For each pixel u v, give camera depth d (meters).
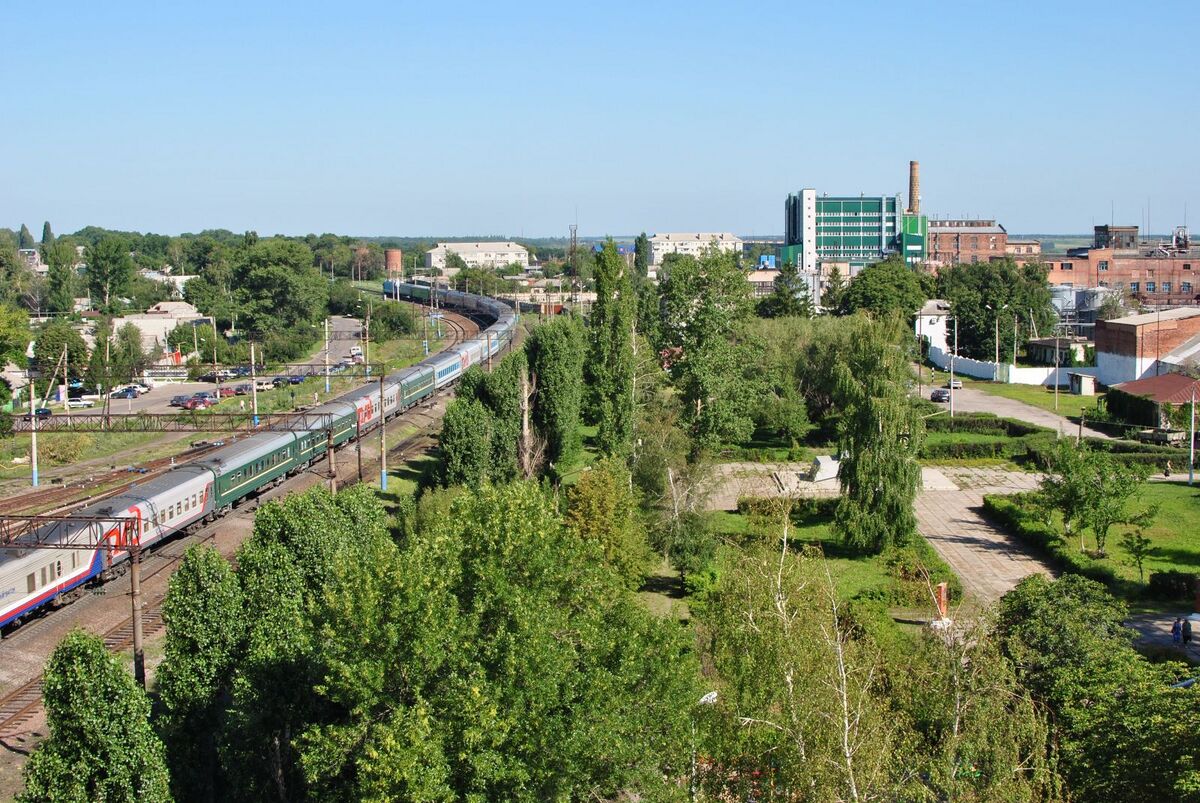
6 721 40.00
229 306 167.88
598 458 70.31
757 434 98.06
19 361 106.06
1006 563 60.25
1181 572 53.81
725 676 35.09
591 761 29.80
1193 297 191.12
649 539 55.91
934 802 26.55
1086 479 59.62
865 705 28.34
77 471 83.88
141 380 126.12
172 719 34.81
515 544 33.34
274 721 33.25
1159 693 29.75
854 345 63.84
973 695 28.39
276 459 76.75
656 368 78.75
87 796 29.48
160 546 62.12
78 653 29.48
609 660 32.12
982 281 158.75
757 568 39.47
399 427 105.12
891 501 59.12
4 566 46.31
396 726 27.89
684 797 30.42
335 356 155.00
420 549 33.38
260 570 39.97
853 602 46.72
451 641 30.08
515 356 79.00
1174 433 90.56
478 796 27.84
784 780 28.53
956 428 100.50
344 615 31.03
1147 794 26.92
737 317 77.75
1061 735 30.05
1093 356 136.88
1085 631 35.16
